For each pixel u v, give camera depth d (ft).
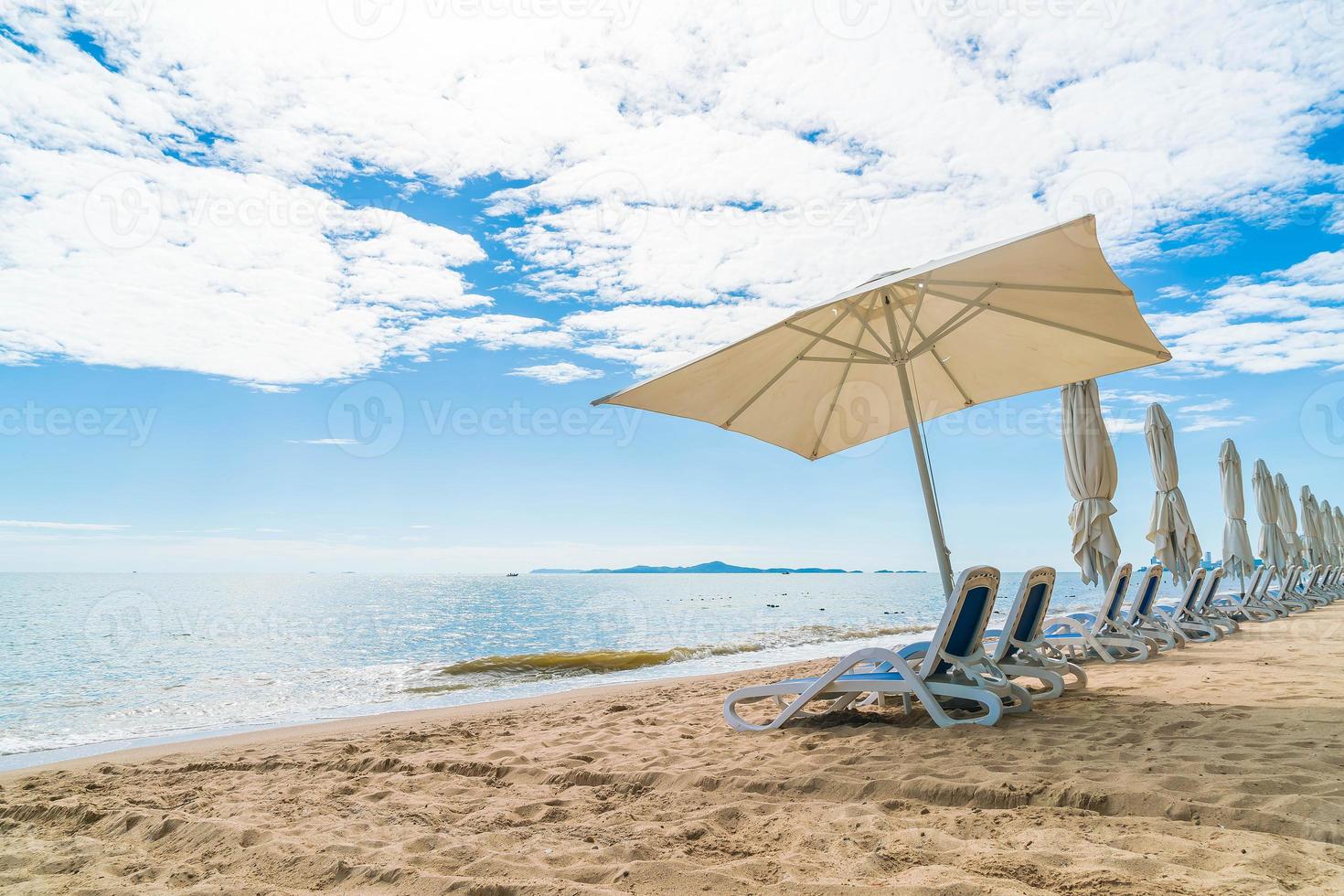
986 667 14.56
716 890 6.52
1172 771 9.27
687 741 14.33
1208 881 5.80
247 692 31.58
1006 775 9.55
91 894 7.46
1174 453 34.68
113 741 20.94
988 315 17.29
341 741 17.22
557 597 159.53
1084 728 12.48
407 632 71.72
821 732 13.94
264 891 7.18
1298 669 18.54
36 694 31.50
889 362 16.81
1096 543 26.37
